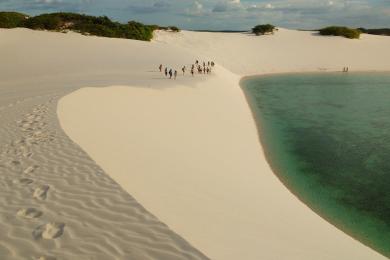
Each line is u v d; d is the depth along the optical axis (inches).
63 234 255.6
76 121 562.9
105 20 2824.8
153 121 682.8
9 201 303.6
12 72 1450.5
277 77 2091.5
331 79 1957.4
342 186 536.1
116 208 291.1
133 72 1434.5
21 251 236.7
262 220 376.8
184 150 557.3
